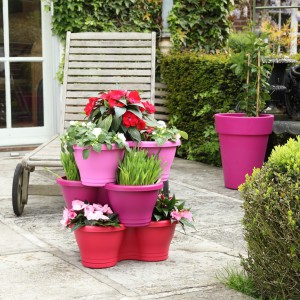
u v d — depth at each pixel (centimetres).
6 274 459
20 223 596
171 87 959
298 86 803
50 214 629
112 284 439
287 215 380
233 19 1079
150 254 488
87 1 954
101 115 493
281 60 823
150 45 764
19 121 954
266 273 404
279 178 390
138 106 488
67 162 489
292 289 390
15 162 899
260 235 402
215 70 863
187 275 459
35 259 493
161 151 492
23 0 943
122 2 976
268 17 1114
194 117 930
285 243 383
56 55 963
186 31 1001
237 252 515
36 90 962
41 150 641
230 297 417
